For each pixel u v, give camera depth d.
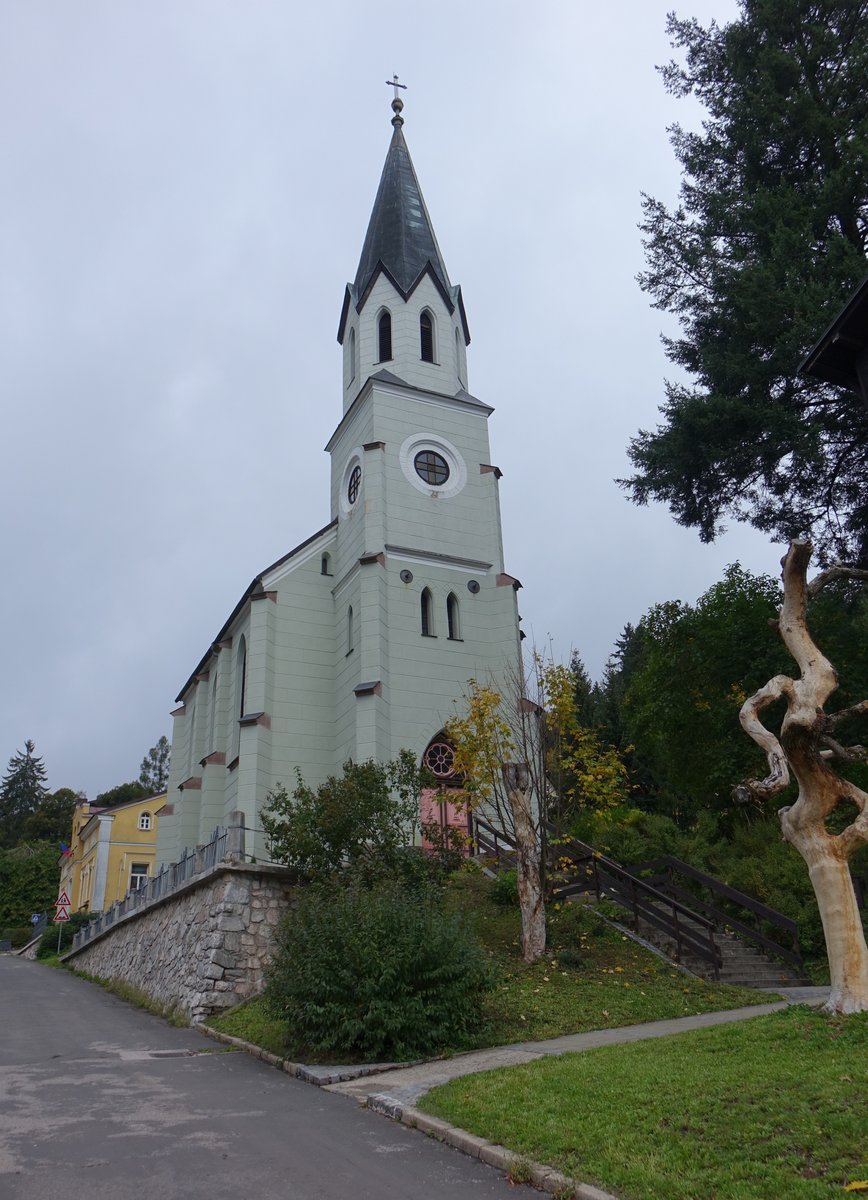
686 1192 6.07
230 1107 9.60
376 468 31.14
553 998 14.45
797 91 22.62
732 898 20.09
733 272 22.02
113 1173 7.19
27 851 74.88
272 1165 7.42
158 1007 19.30
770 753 10.85
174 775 40.75
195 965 17.56
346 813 18.33
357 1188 6.84
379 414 32.25
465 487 32.56
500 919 19.41
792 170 23.48
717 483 22.27
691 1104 7.67
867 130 21.28
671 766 28.05
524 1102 8.61
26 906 65.69
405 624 29.48
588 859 20.38
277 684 30.41
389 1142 8.16
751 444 21.00
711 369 21.59
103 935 29.20
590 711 43.78
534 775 18.78
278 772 29.34
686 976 16.27
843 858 10.58
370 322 35.31
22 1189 6.79
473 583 31.22
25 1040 14.88
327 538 32.75
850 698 20.86
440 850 19.38
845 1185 5.76
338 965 12.34
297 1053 12.32
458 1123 8.34
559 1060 10.35
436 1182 6.99
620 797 19.31
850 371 15.09
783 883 21.77
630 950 17.52
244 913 17.38
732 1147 6.71
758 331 20.83
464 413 33.88
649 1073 8.89
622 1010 13.96
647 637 27.02
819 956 19.78
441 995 12.40
